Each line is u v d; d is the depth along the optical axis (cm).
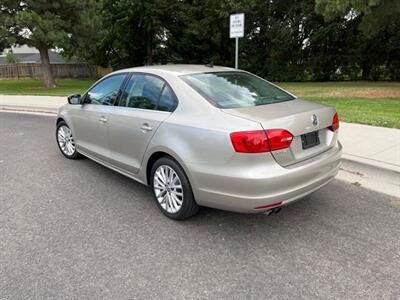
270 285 286
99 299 272
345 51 2689
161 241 355
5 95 1892
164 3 2697
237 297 273
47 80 2473
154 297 274
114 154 483
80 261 322
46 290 284
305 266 310
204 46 2855
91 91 538
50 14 2108
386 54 2566
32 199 464
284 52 2762
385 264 310
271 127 320
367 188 477
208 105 358
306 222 388
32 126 997
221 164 330
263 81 453
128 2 2700
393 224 380
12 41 2088
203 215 409
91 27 2277
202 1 2639
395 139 655
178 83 393
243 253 332
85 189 496
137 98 439
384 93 1475
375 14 1627
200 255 329
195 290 282
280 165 328
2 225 393
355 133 709
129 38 2967
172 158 380
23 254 335
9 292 282
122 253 335
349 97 1354
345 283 287
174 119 375
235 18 849
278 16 2809
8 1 2088
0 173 571
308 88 1866
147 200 455
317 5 1619
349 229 371
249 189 318
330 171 381
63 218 408
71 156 634
